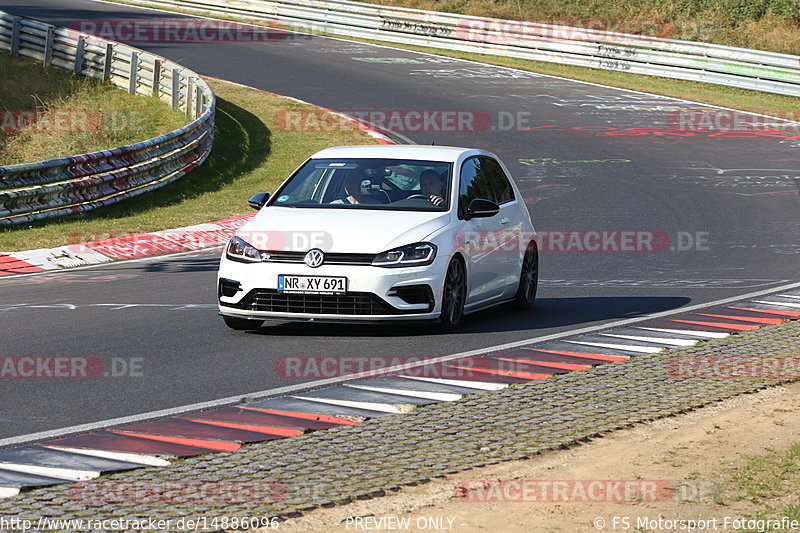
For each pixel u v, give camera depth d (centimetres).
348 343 3509
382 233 3547
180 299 4403
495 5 17688
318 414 2614
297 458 2234
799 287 4828
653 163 9156
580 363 3219
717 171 8838
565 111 11544
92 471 2131
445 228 3650
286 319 3516
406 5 18338
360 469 2158
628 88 13062
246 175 8506
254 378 3006
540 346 3494
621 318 4056
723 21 15750
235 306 3562
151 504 1936
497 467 2186
